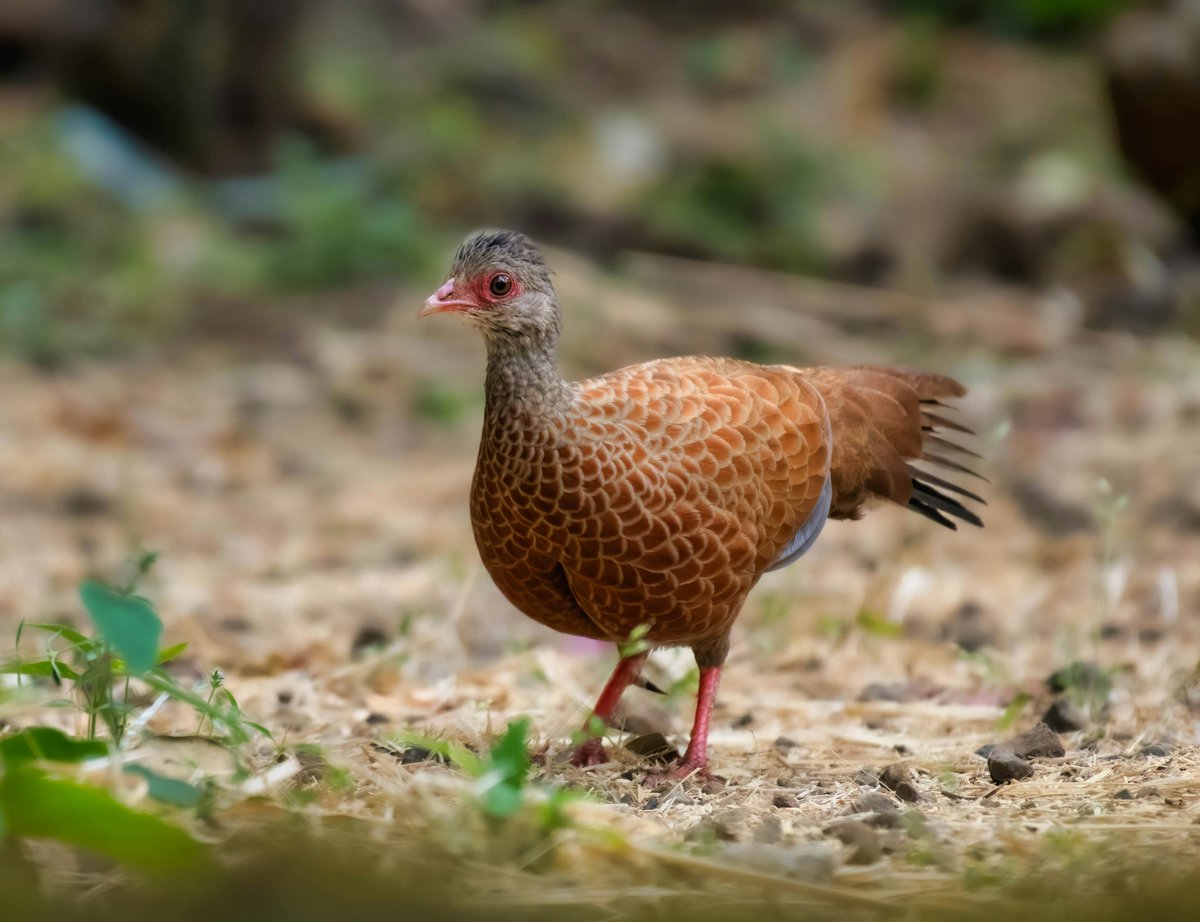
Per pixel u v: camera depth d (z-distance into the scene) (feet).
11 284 65.57
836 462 24.49
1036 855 17.78
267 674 29.68
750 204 74.54
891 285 70.23
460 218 75.15
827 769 22.75
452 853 16.72
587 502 21.06
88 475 48.85
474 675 28.89
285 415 56.29
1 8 82.02
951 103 89.76
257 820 17.44
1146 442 47.06
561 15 97.14
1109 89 62.44
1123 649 30.94
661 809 20.49
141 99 79.05
